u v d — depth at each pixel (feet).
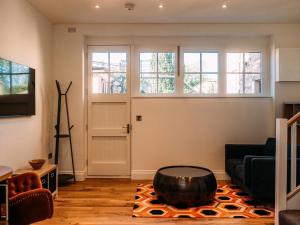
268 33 15.71
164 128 16.17
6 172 6.89
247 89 16.47
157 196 12.39
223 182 15.33
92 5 13.04
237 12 13.98
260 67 16.48
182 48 16.38
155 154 16.17
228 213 10.82
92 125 16.51
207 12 13.98
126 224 9.82
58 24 15.67
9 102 10.37
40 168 11.82
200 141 16.11
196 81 16.46
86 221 10.09
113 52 16.47
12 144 11.02
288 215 7.71
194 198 11.30
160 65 16.47
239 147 15.06
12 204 7.47
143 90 16.51
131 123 16.28
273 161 10.93
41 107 14.01
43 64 14.30
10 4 10.89
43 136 14.29
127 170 16.47
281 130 8.45
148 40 16.33
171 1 12.54
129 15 14.43
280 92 15.62
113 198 12.63
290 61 15.29
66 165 15.80
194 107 16.11
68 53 15.71
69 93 15.74
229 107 16.10
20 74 11.30
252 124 16.07
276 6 13.17
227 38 16.31
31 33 12.87
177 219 10.27
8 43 10.74
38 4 12.85
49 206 8.13
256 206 11.54
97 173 16.48
